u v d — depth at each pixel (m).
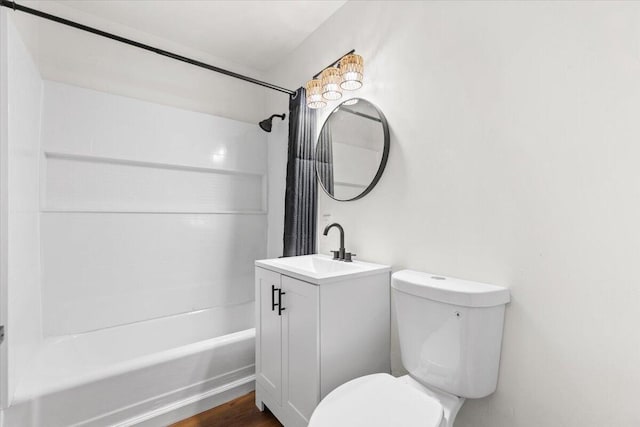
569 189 0.95
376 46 1.64
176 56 1.77
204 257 2.42
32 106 1.60
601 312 0.88
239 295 2.59
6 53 1.18
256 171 2.67
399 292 1.25
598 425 0.88
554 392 0.97
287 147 2.39
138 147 2.10
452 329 1.05
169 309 2.25
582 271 0.92
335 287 1.30
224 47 2.37
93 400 1.37
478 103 1.19
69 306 1.88
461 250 1.24
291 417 1.40
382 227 1.60
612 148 0.87
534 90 1.03
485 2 1.17
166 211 2.24
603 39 0.89
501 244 1.11
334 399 1.03
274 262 1.69
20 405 1.22
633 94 0.84
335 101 1.94
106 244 2.02
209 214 2.45
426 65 1.39
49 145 1.80
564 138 0.96
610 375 0.86
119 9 1.95
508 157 1.10
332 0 1.84
